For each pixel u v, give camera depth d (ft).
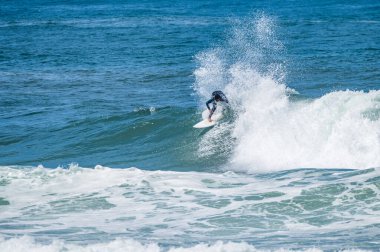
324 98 187.11
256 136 192.34
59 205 133.18
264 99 212.23
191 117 225.35
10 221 122.72
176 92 311.47
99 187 144.77
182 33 593.42
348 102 181.27
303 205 126.21
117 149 212.02
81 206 132.16
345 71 351.05
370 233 107.96
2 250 95.76
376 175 140.77
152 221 120.47
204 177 152.56
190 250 94.02
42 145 221.66
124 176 152.87
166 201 133.49
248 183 145.89
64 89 332.19
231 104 218.79
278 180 147.33
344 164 167.32
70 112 273.13
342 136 173.17
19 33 642.63
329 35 546.67
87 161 201.16
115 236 110.42
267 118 195.72
